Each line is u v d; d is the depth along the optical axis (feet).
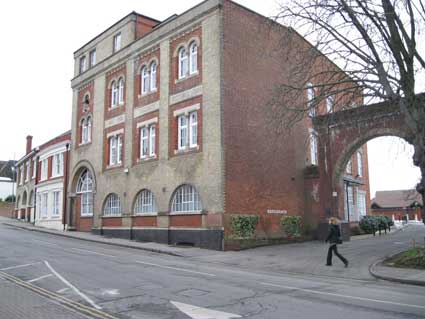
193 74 78.38
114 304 28.14
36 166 142.41
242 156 74.54
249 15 80.07
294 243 82.33
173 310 26.48
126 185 92.02
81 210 110.32
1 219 158.20
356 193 117.19
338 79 52.03
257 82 79.30
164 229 79.51
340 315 25.61
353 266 51.49
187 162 76.89
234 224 70.69
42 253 58.70
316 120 60.23
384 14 46.70
